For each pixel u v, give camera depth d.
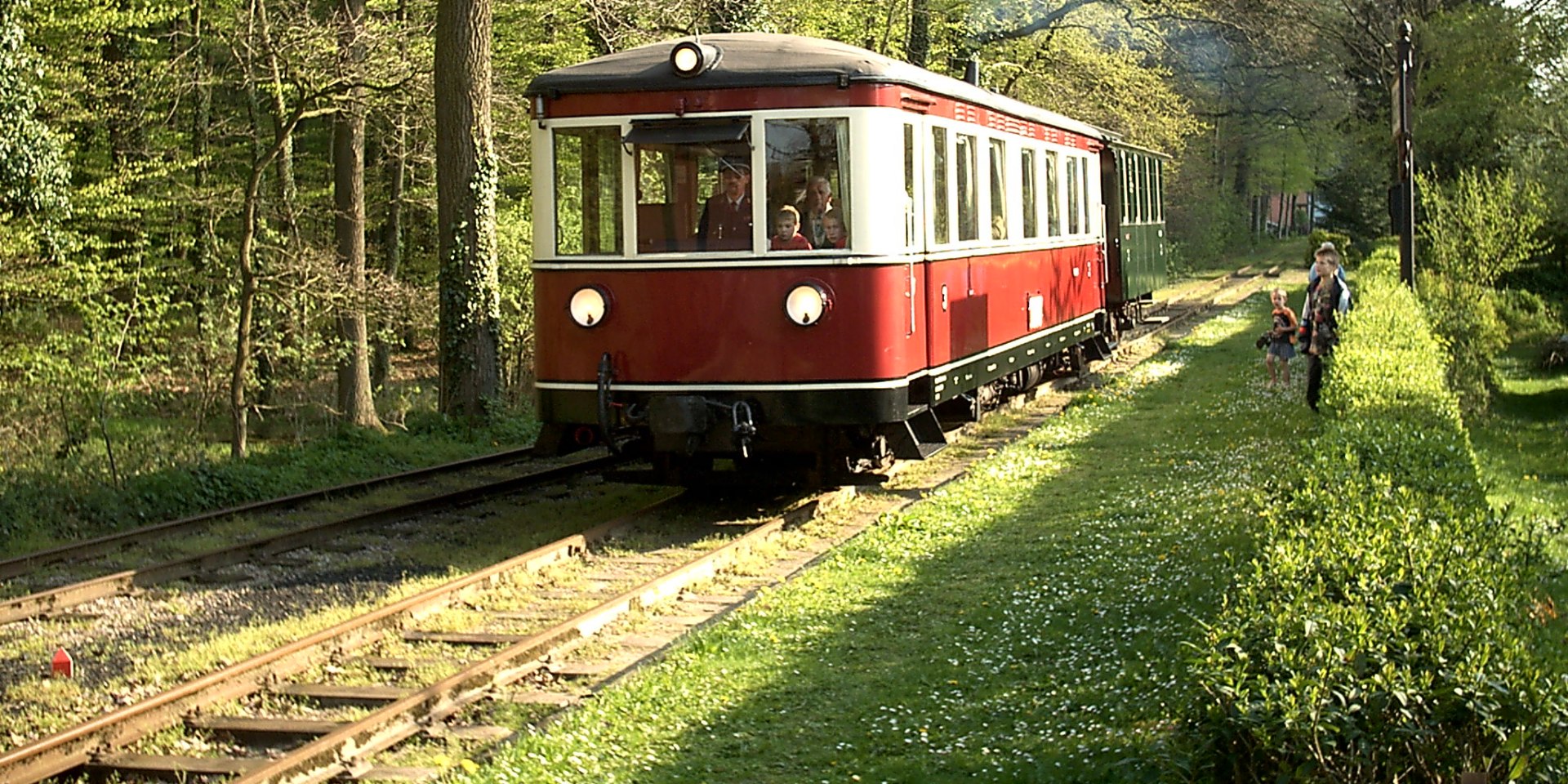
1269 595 5.32
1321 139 61.22
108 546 11.23
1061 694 6.97
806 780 6.04
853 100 11.16
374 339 23.28
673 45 11.45
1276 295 19.34
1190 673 5.09
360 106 17.38
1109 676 7.18
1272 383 19.30
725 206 11.30
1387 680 4.44
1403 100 17.39
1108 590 8.89
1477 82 30.98
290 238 20.52
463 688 7.19
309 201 23.28
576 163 11.54
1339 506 6.59
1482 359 18.47
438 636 8.38
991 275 14.38
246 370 18.55
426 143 23.06
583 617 8.36
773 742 6.49
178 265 20.73
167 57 22.41
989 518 11.45
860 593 9.17
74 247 18.34
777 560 10.42
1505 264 19.73
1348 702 4.44
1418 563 5.52
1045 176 17.08
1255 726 4.46
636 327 11.45
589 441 12.01
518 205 23.73
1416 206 25.84
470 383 17.42
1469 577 5.40
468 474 15.04
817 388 11.29
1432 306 18.31
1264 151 69.00
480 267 17.34
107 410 18.36
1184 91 52.62
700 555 10.64
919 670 7.49
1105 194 23.05
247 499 13.60
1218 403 18.02
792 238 11.26
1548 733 4.44
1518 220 20.50
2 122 17.33
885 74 11.27
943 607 8.78
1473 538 6.22
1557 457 14.43
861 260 11.25
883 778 6.02
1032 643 7.91
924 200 12.05
